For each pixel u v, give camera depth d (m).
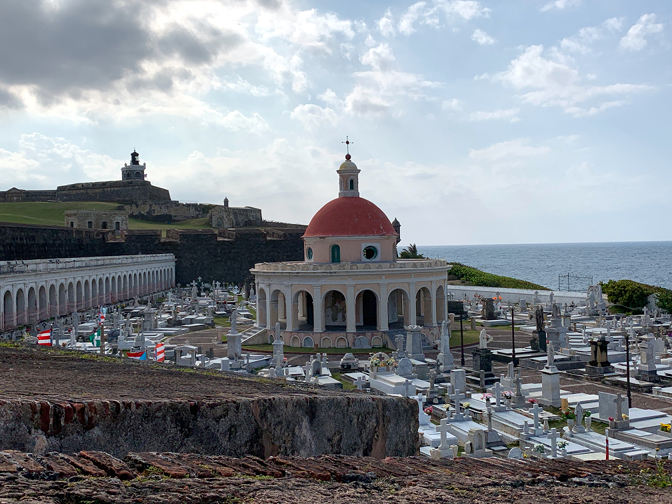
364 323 76.19
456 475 12.70
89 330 75.75
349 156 76.94
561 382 52.56
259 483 9.88
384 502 9.76
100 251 142.88
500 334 79.88
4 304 71.19
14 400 10.70
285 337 70.38
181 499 8.48
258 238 163.88
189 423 12.75
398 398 18.27
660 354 63.84
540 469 14.56
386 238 73.06
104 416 11.54
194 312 100.75
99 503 8.03
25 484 8.30
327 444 15.72
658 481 14.66
